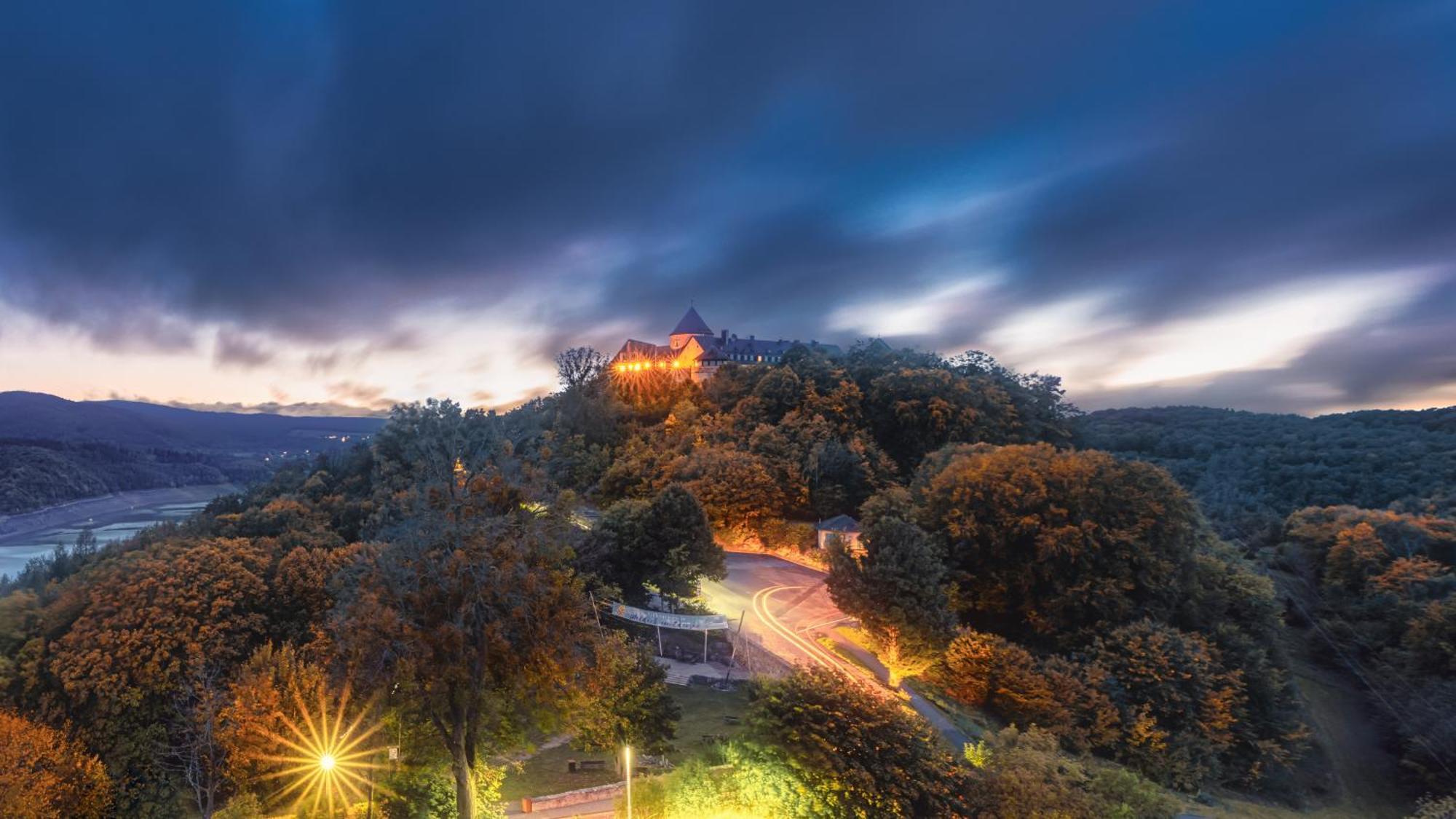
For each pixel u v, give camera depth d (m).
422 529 28.53
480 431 74.00
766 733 30.08
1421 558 82.00
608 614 60.06
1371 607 79.44
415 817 31.45
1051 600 66.88
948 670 54.75
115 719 45.59
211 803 35.94
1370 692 71.12
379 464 105.56
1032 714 50.69
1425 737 60.47
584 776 38.31
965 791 31.66
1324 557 93.81
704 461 92.69
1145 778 45.62
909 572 55.16
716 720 45.50
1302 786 57.25
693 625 57.62
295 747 33.53
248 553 59.84
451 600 27.11
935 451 107.69
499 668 28.34
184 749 41.78
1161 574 66.94
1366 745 65.62
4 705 45.16
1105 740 49.62
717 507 86.81
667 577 64.69
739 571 78.81
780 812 28.31
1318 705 71.12
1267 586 73.81
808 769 28.38
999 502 72.69
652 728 37.84
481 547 27.81
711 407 130.88
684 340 179.88
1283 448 161.12
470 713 28.55
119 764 43.41
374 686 26.52
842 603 56.59
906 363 160.62
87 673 45.97
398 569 27.23
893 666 53.28
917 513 78.06
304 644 52.38
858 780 28.03
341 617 27.30
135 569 55.38
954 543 72.81
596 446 113.06
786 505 92.31
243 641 51.00
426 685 26.69
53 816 35.09
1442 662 66.44
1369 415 190.25
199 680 43.62
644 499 83.25
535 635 27.67
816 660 56.81
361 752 33.09
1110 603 64.88
